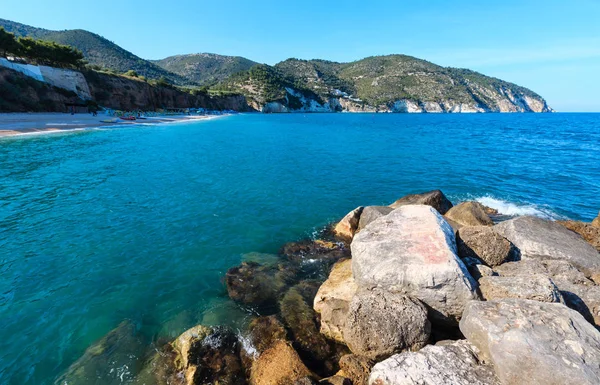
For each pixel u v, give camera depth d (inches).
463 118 5172.2
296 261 392.8
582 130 2573.8
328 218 548.1
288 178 813.9
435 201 510.0
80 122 1835.6
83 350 239.1
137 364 228.4
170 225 487.2
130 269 358.3
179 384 212.7
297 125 2906.0
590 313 233.5
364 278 258.2
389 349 216.4
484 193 724.0
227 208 571.8
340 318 253.9
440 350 189.5
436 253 252.8
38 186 652.7
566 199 685.9
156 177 770.8
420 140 1752.0
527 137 1952.5
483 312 192.7
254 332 260.1
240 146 1374.3
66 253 387.2
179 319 278.7
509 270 279.3
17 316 272.4
